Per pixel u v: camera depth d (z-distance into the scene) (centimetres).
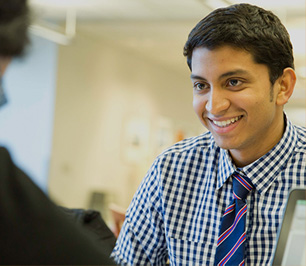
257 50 110
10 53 51
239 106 112
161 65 852
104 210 674
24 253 54
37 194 56
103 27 634
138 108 796
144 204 143
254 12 113
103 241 123
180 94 938
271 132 123
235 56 109
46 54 626
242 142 117
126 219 146
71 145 657
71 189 659
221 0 304
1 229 54
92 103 692
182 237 135
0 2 51
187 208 137
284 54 115
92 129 695
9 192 54
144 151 820
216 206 132
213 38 109
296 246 83
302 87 637
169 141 898
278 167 125
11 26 51
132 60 775
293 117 1148
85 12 566
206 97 116
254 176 124
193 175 139
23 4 52
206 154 139
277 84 117
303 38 622
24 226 54
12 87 617
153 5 527
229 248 119
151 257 142
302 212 84
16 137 615
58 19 592
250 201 126
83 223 120
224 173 130
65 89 640
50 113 621
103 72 710
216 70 111
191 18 568
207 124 120
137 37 674
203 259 132
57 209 58
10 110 611
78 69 662
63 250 56
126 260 142
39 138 624
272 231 123
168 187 139
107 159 729
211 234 132
